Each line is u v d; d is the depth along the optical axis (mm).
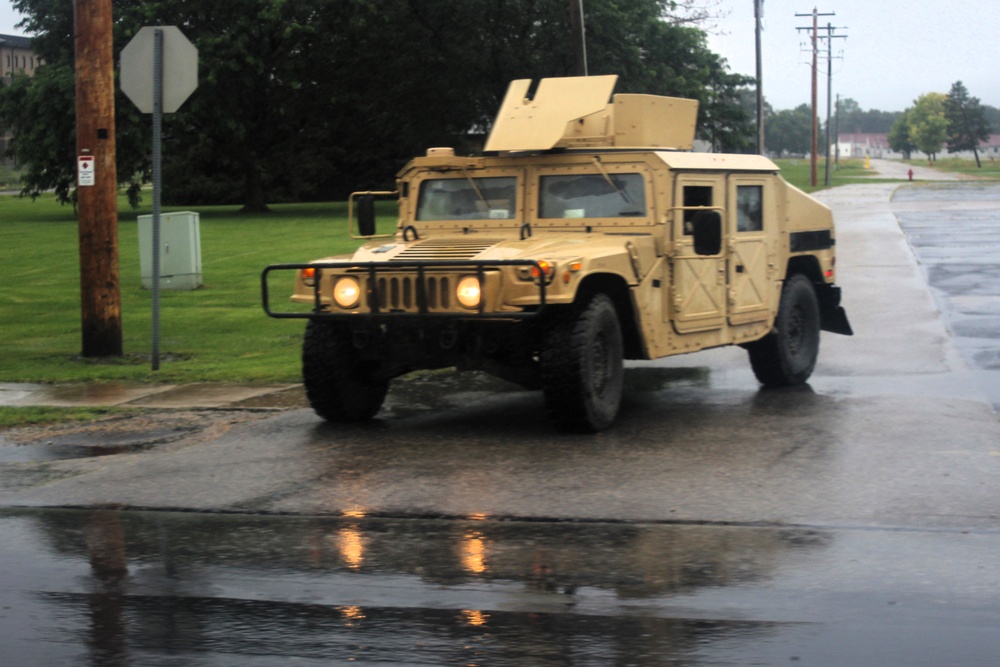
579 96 9672
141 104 12219
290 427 9227
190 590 5277
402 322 8539
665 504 6613
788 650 4406
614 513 6449
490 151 9547
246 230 36062
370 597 5117
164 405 10281
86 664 4398
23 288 20688
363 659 4391
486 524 6312
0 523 6570
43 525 6508
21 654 4508
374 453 8188
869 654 4359
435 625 4746
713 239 8594
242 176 65812
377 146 64750
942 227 31016
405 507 6699
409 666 4312
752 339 10203
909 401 9734
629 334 9188
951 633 4562
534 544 5898
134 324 15977
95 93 12836
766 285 10367
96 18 12664
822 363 12008
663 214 9094
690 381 11250
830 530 6027
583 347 8398
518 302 8148
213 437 8898
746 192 10156
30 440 8977
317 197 66562
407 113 53500
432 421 9414
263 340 14453
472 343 8547
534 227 9414
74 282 21609
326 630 4711
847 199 50906
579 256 8242
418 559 5680
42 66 49719
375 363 9352
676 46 49469
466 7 48125
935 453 7762
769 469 7410
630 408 9812
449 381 11477
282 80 51156
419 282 8328
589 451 8070
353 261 8734
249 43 49625
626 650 4430
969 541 5785
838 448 7984
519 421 9320
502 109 9844
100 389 11156
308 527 6344
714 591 5109
